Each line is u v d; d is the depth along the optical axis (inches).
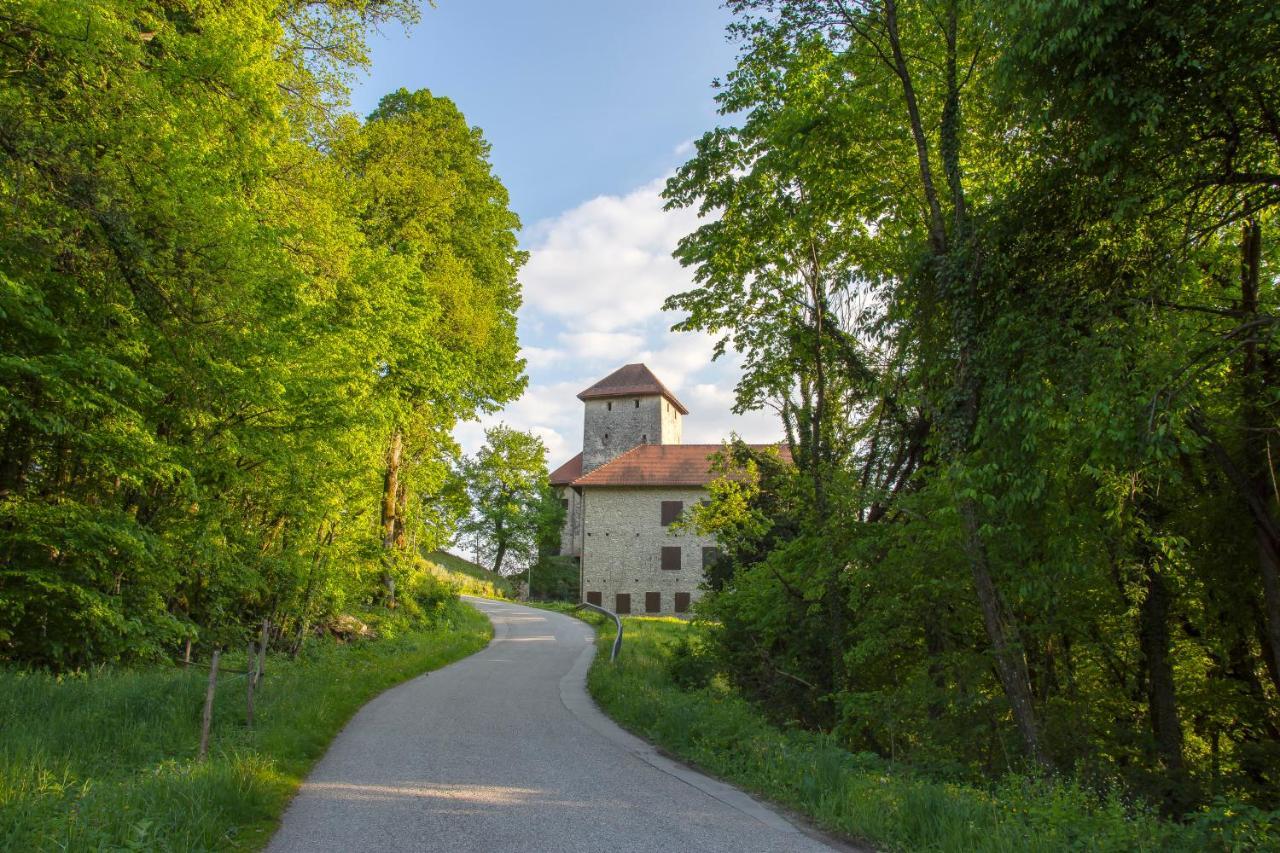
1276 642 443.8
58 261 419.2
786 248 673.0
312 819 248.5
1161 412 350.6
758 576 673.0
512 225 1235.2
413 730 427.5
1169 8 332.2
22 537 426.3
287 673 564.7
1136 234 405.1
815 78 595.8
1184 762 496.7
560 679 687.7
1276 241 492.7
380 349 732.7
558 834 239.6
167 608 588.1
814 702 612.4
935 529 498.6
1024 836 231.0
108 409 442.3
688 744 396.2
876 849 235.3
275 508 661.3
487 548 2723.9
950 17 497.4
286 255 572.7
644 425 2763.3
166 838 196.1
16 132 356.2
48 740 283.1
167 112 448.8
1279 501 444.1
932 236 506.3
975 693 476.1
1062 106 369.4
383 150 927.0
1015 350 417.4
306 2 644.7
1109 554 466.9
